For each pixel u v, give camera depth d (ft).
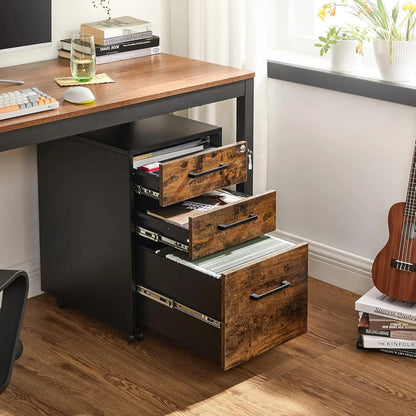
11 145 7.22
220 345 8.06
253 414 7.72
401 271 8.68
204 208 8.50
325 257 10.33
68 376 8.38
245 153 8.68
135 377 8.36
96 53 9.24
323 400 7.94
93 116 7.75
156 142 8.55
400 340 8.63
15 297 5.76
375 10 9.05
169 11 10.63
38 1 8.50
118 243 8.76
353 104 9.52
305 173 10.30
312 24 10.31
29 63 9.36
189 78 8.73
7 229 9.73
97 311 9.34
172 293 8.43
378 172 9.53
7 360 5.66
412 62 9.03
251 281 8.03
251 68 9.80
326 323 9.39
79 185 8.99
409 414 7.70
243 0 9.64
